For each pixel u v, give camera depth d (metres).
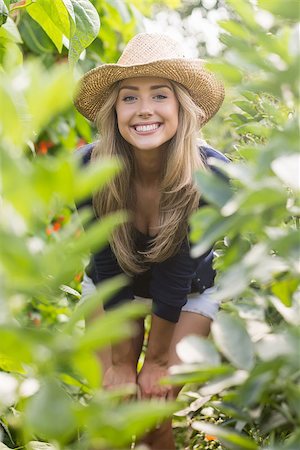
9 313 0.79
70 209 3.41
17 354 0.79
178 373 1.06
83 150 2.54
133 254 2.43
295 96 1.03
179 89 2.33
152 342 2.46
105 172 0.74
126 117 2.32
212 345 1.09
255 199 0.92
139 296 2.60
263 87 1.04
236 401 1.11
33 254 0.78
